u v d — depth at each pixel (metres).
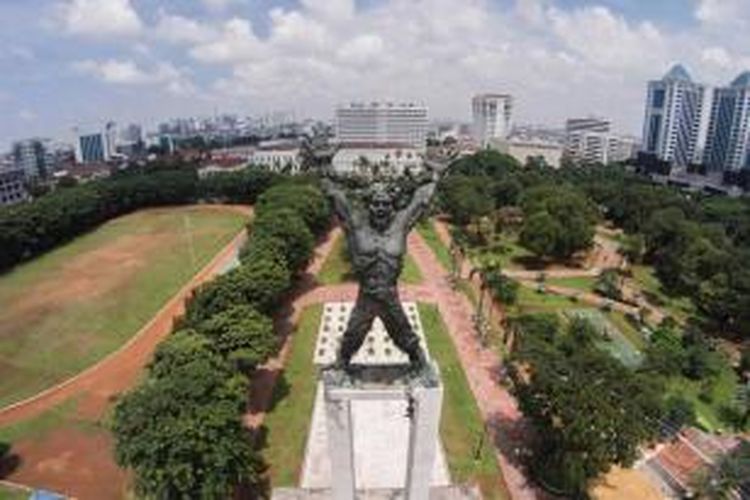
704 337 99.44
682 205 173.50
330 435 42.53
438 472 65.94
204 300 86.44
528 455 69.12
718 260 122.81
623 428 58.59
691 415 76.12
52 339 102.12
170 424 53.97
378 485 61.41
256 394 81.62
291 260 115.31
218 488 53.19
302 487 62.75
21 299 121.19
